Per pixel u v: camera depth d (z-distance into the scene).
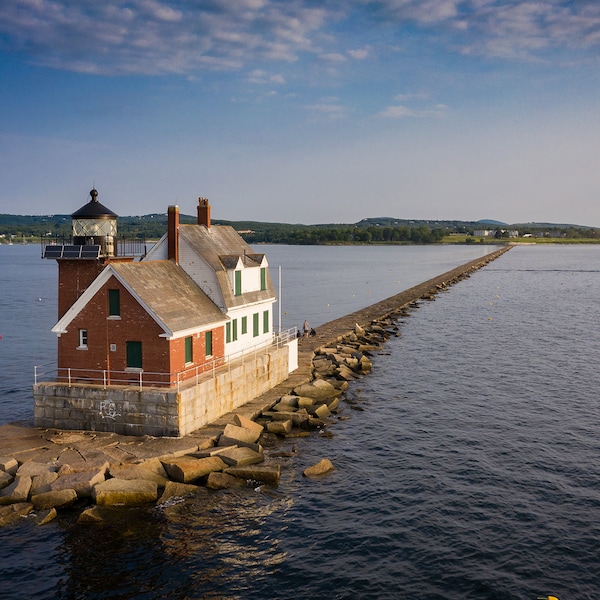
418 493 30.61
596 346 66.94
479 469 33.38
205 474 30.77
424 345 68.62
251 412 39.19
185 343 36.81
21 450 31.55
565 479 32.09
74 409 34.66
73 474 28.75
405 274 186.25
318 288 143.50
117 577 23.52
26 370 58.56
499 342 69.88
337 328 76.31
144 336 35.28
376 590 23.00
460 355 62.72
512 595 22.67
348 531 27.05
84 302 36.00
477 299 114.31
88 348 36.19
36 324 87.62
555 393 47.91
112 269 35.19
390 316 90.69
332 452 35.72
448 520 27.97
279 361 47.47
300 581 23.55
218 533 26.61
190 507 28.44
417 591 22.95
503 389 49.22
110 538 25.89
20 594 22.45
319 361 55.12
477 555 25.20
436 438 38.09
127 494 28.11
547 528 27.22
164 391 33.47
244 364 41.12
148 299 35.31
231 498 29.52
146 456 30.88
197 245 42.31
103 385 35.06
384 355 63.25
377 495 30.39
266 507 28.94
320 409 41.62
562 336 73.62
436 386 50.44
